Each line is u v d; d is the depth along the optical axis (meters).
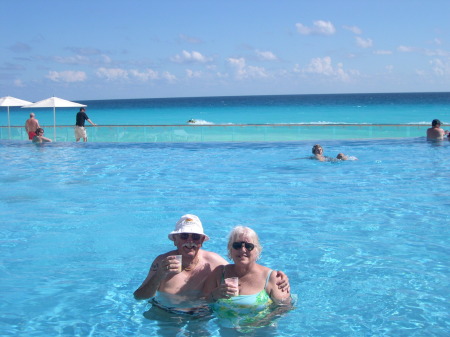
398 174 8.07
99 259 4.32
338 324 3.04
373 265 4.06
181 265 3.22
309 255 4.32
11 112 58.16
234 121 37.19
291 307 3.25
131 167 9.16
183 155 10.77
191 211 5.88
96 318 3.17
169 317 3.14
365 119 36.34
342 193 6.72
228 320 3.06
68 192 7.00
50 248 4.62
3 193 6.96
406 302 3.35
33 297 3.52
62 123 36.06
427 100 78.00
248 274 3.16
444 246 4.51
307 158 9.91
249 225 5.27
